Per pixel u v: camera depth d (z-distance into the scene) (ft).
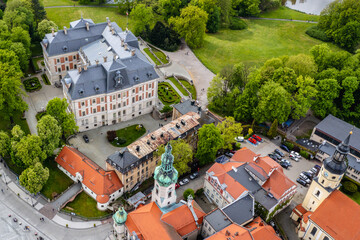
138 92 510.58
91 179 398.21
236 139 504.84
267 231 336.29
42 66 606.96
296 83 538.88
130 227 330.34
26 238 364.38
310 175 458.91
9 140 424.05
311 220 364.38
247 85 524.11
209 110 556.51
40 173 390.42
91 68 476.95
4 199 400.06
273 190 392.06
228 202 390.42
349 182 445.78
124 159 392.06
